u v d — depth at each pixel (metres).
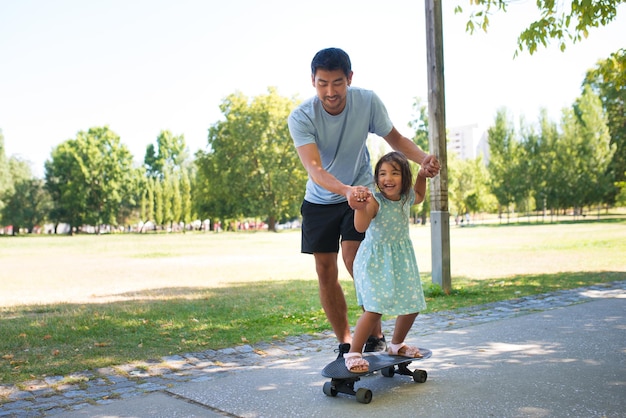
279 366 4.23
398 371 3.71
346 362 3.36
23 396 3.55
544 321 5.57
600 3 5.95
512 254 15.91
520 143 52.94
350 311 6.82
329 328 5.73
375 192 3.54
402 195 3.50
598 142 47.25
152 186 76.12
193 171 89.88
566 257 14.20
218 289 9.71
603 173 47.41
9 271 14.76
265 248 25.34
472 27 6.73
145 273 13.54
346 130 3.88
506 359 4.10
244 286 10.09
